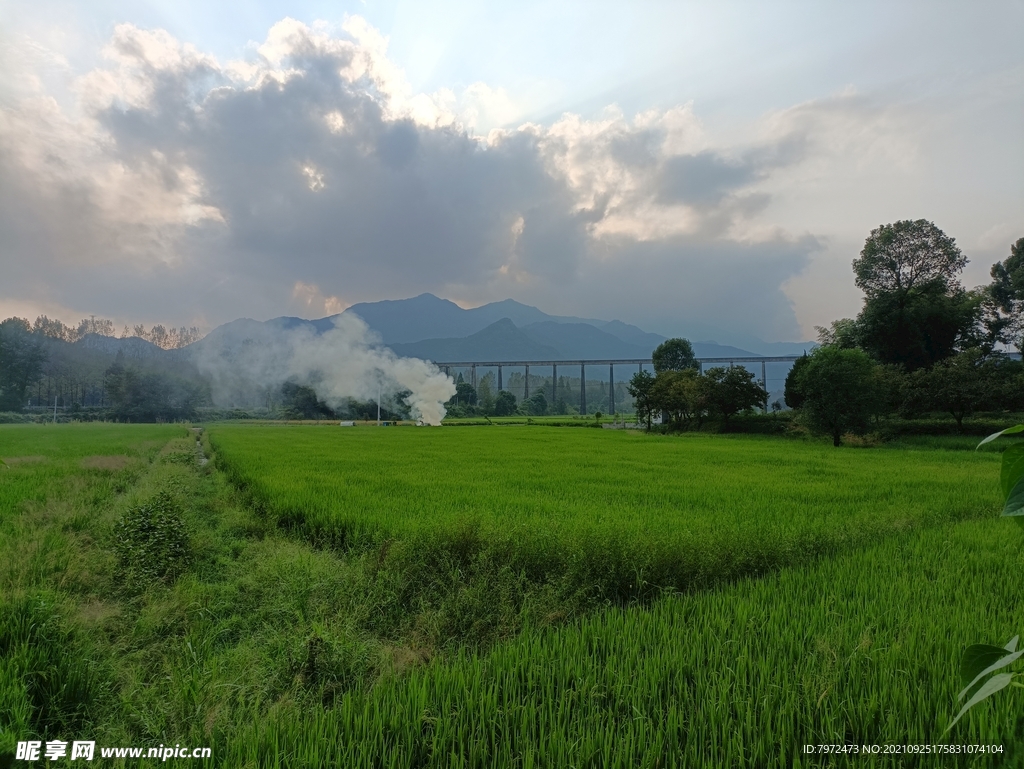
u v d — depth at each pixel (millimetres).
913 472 23688
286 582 8867
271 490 16594
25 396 99188
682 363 100125
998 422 44438
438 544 9758
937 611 7113
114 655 6383
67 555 9258
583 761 4367
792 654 5941
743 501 15766
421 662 6402
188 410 100750
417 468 24766
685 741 4734
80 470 21922
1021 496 1271
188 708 5266
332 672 6062
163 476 20641
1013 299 57938
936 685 5129
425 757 4586
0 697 5023
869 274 59875
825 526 12211
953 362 45406
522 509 14195
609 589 8875
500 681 5539
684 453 34469
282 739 4660
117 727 5070
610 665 5605
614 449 38156
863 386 41625
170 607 7812
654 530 11164
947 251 56688
